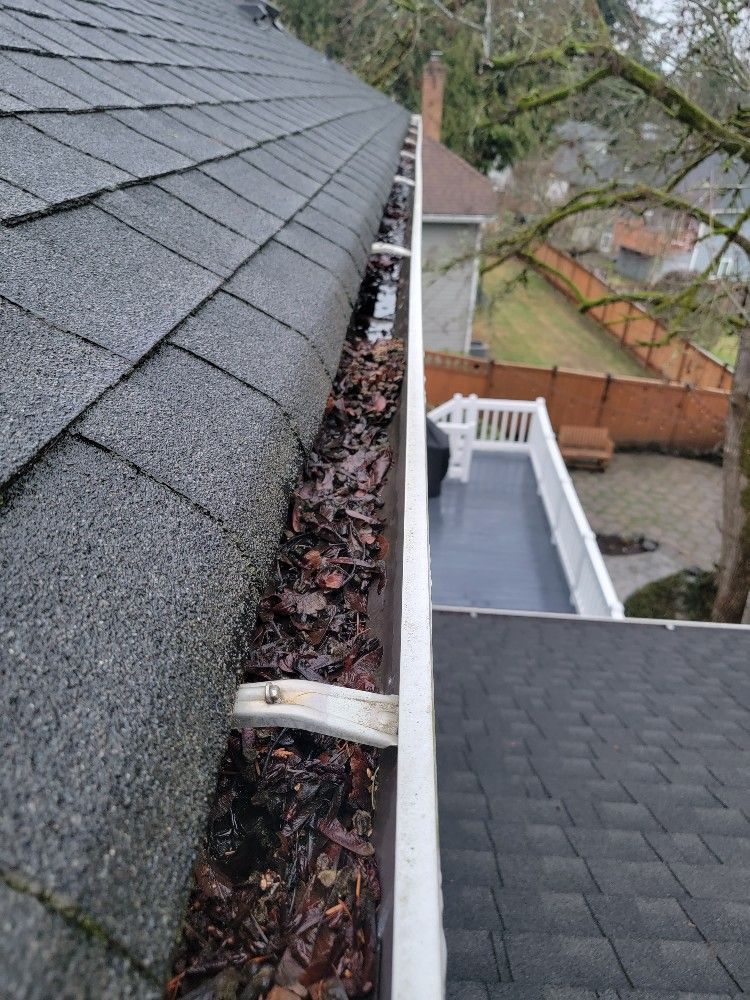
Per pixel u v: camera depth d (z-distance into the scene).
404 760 0.99
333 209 2.86
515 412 10.03
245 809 1.10
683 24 7.61
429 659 1.16
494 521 8.80
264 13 8.93
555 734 3.52
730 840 2.65
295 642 1.36
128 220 1.62
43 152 1.64
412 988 0.78
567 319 20.50
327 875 1.02
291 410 1.44
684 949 2.03
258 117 3.54
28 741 0.63
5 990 0.48
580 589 7.11
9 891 0.53
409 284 3.18
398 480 1.79
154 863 0.65
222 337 1.44
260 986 0.88
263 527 1.14
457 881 2.32
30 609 0.73
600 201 9.35
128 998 0.55
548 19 9.30
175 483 1.03
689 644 5.13
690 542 10.88
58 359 1.07
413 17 13.00
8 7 2.56
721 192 8.32
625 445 13.62
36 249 1.27
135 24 3.74
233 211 2.10
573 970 1.92
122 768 0.68
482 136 19.28
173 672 0.81
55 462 0.91
